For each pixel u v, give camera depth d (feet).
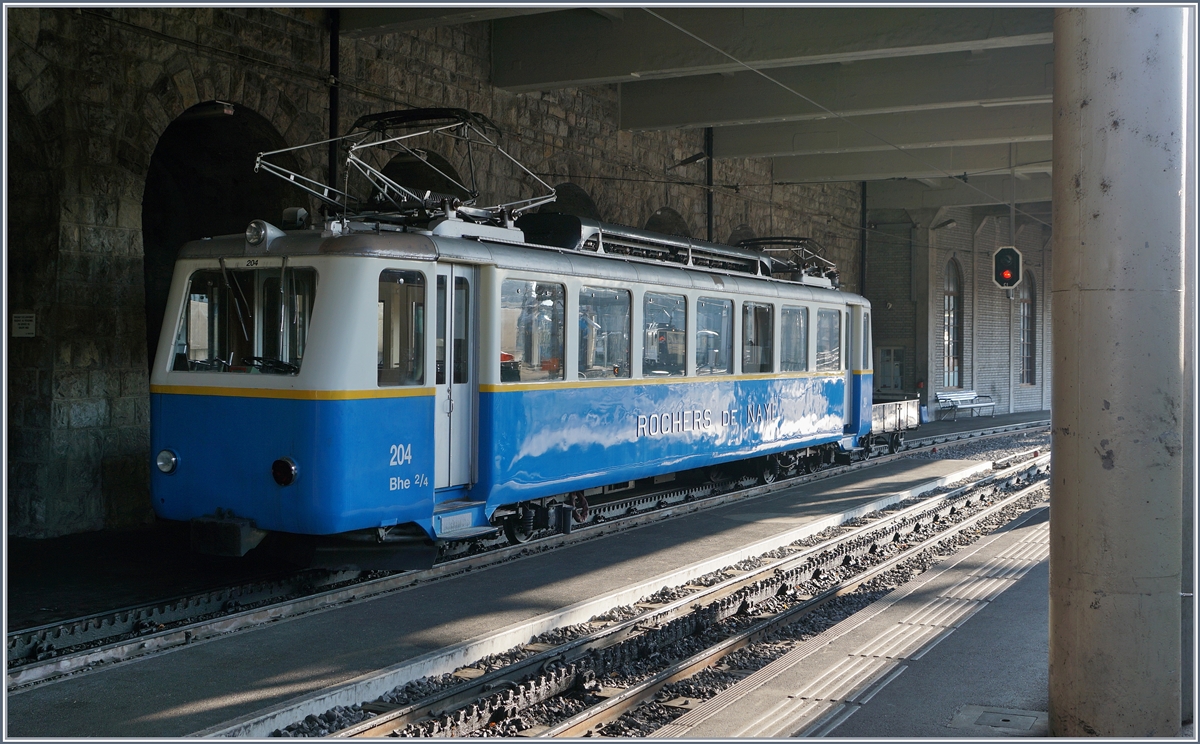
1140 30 15.05
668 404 39.75
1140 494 15.34
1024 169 74.79
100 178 36.22
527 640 23.98
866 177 80.02
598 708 19.62
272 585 27.43
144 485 38.17
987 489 53.06
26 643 22.02
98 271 36.35
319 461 26.20
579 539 35.91
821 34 47.42
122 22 36.27
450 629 23.66
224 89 39.70
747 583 31.24
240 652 21.80
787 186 85.25
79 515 36.04
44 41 34.19
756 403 46.32
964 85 55.72
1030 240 126.72
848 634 23.84
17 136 35.14
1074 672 15.72
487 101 52.85
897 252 102.53
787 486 51.06
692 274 41.57
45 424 35.19
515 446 31.60
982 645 22.34
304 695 18.83
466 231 30.76
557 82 51.85
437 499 29.94
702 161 72.28
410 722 18.65
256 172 44.16
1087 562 15.56
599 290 35.76
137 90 37.01
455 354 30.04
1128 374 15.28
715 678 22.62
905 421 70.54
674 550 33.81
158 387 28.81
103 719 17.72
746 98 60.03
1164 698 15.46
